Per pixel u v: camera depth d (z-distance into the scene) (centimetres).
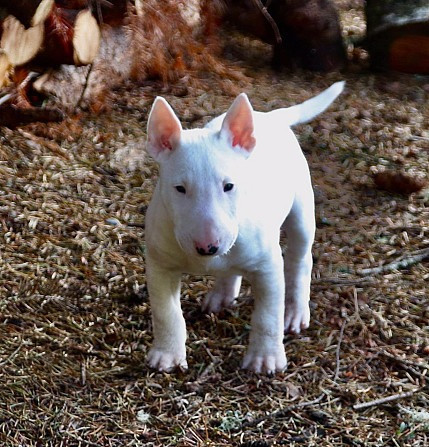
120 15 731
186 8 773
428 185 613
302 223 448
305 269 465
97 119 686
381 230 561
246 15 803
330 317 479
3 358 441
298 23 782
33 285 497
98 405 413
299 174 442
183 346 438
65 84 693
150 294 424
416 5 780
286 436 395
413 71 791
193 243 361
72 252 529
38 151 630
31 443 391
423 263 529
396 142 671
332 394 421
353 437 393
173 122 377
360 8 959
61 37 655
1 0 607
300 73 795
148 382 426
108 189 595
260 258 405
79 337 459
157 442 392
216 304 479
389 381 430
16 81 663
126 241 543
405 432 397
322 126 688
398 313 481
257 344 433
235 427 399
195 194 367
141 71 747
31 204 570
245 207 387
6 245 530
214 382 428
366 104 730
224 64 797
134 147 648
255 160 405
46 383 425
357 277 514
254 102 725
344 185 613
